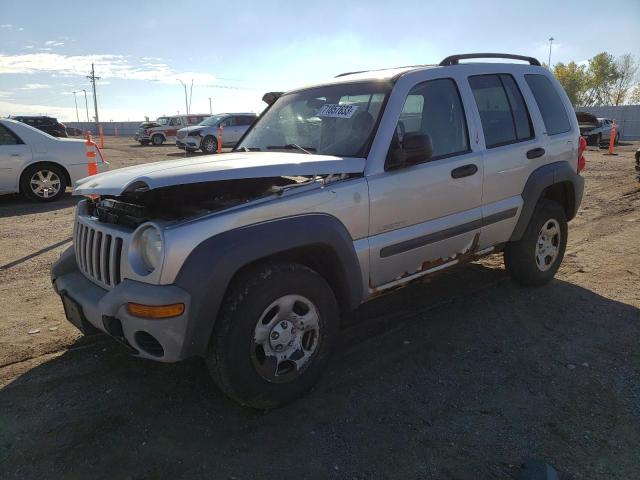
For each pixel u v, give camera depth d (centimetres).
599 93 7244
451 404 315
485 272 551
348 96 394
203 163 324
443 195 385
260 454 273
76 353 386
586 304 464
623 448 273
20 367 365
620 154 2081
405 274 378
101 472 260
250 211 290
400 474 256
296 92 451
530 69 490
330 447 277
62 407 317
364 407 314
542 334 408
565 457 266
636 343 389
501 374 349
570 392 326
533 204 461
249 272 293
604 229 739
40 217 875
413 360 370
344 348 392
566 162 495
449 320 437
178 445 280
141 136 3319
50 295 504
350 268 332
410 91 377
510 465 261
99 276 319
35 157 995
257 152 391
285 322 304
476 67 436
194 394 330
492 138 430
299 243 302
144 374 355
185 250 271
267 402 303
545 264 500
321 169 321
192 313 270
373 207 343
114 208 323
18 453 275
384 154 350
